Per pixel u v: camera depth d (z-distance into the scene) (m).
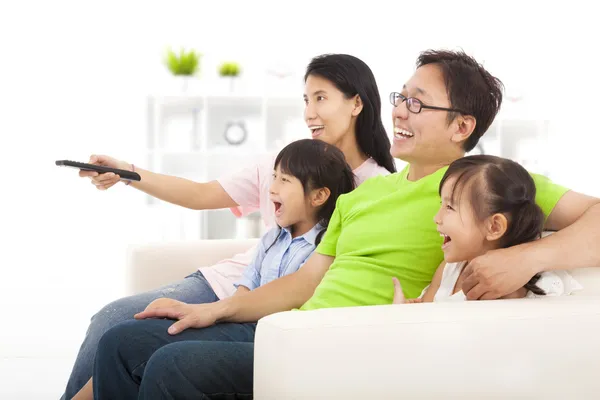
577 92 6.05
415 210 1.63
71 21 5.79
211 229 5.12
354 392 1.17
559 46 6.06
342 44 5.94
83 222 5.77
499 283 1.38
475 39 6.05
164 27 5.82
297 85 5.71
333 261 1.75
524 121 5.65
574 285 1.49
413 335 1.20
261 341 1.20
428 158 1.70
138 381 1.53
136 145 5.85
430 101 1.66
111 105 5.84
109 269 5.77
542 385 1.27
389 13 5.96
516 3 6.04
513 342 1.25
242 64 5.83
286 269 1.83
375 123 2.09
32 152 5.77
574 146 6.05
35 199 5.76
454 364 1.22
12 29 5.75
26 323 4.57
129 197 5.80
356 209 1.69
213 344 1.42
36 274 5.73
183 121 5.36
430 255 1.61
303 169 1.83
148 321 1.58
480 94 1.67
